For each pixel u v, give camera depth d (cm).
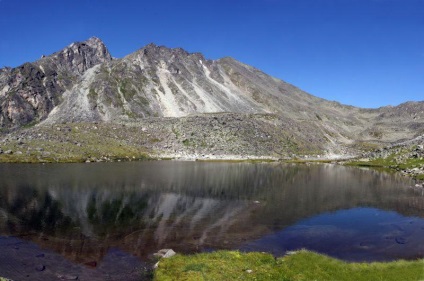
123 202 6366
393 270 3141
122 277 3119
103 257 3641
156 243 4125
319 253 3872
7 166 11212
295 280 2873
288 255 3712
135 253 3766
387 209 6297
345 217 5666
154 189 7838
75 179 8875
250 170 13025
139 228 4753
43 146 14812
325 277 2952
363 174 12088
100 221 5072
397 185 9250
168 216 5447
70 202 6244
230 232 4669
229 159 17775
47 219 5119
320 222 5328
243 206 6366
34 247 3931
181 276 2934
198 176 10500
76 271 3253
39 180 8544
